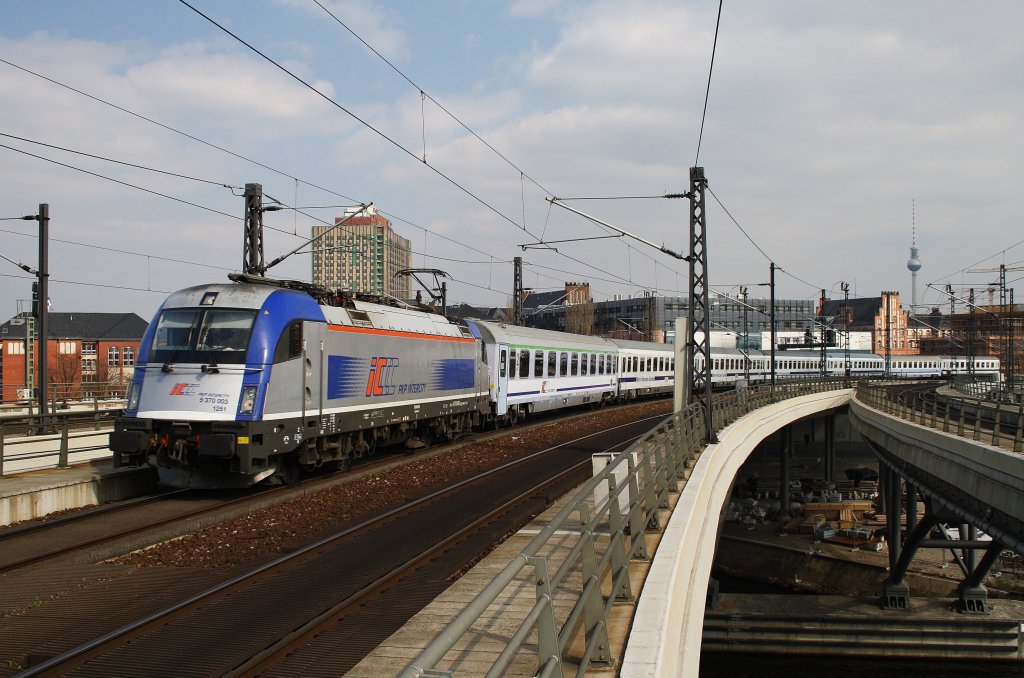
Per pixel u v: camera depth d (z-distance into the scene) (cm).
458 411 2612
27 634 811
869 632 3056
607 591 762
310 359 1689
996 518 1803
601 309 10869
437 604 816
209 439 1487
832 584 3862
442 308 3025
